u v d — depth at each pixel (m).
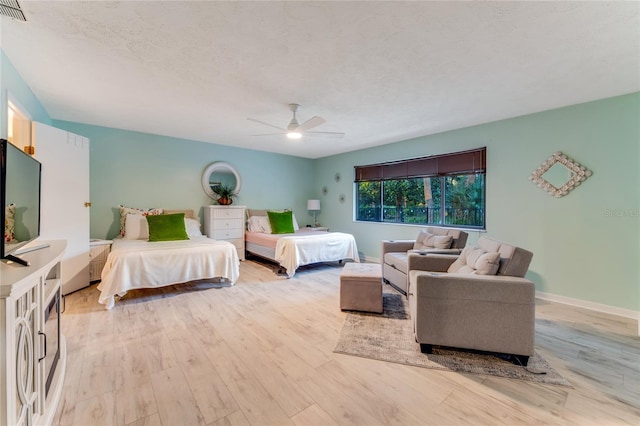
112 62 2.33
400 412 1.52
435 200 4.64
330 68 2.41
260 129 4.41
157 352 2.10
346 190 6.21
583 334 2.47
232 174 5.75
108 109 3.48
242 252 5.45
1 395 0.99
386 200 5.48
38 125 2.88
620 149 2.90
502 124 3.76
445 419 1.47
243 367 1.92
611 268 2.96
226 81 2.68
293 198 6.74
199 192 5.34
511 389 1.72
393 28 1.85
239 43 2.04
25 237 1.62
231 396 1.63
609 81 2.61
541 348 2.22
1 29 1.87
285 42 2.03
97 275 3.81
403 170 5.05
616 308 2.93
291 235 4.86
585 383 1.78
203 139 5.13
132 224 4.15
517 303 1.95
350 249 4.90
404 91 2.88
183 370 1.88
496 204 3.82
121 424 1.41
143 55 2.22
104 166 4.33
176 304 3.10
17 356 1.10
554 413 1.52
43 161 2.94
